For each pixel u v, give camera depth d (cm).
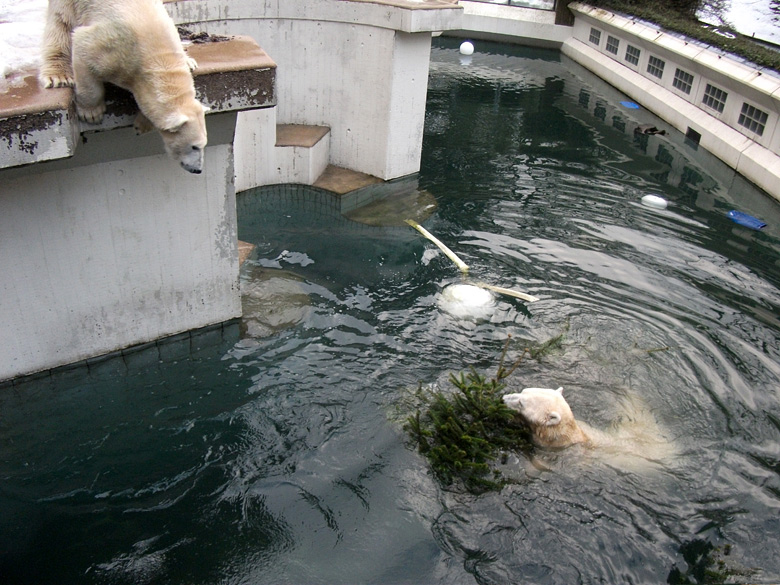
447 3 816
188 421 466
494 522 393
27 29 459
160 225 503
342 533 385
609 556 375
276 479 421
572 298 630
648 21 1346
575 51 1638
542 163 966
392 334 564
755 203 870
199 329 565
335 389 498
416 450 442
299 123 878
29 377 499
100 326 514
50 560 363
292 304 602
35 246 456
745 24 1311
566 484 420
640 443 461
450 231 746
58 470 423
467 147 1011
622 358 549
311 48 822
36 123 358
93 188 461
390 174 867
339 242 711
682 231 777
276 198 802
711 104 1090
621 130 1138
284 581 357
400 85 807
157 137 460
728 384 526
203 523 389
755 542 388
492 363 534
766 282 679
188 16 728
